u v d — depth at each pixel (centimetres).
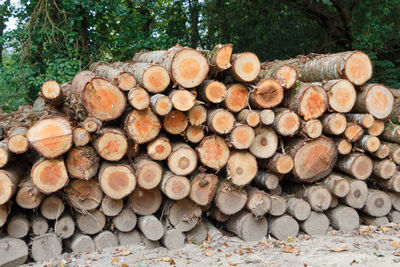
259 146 436
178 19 1209
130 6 1051
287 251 407
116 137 390
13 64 911
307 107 438
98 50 974
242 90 435
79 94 412
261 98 433
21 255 383
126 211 423
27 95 927
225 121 412
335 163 492
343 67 448
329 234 464
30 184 384
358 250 405
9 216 393
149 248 423
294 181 484
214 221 490
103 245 418
